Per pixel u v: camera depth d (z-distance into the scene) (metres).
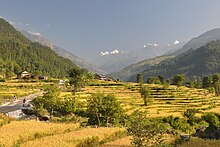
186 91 191.50
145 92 134.25
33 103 106.25
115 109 85.88
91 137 50.00
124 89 186.62
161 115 105.69
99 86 194.38
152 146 32.88
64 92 152.50
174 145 47.69
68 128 58.16
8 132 50.78
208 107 136.62
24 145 43.06
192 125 102.31
